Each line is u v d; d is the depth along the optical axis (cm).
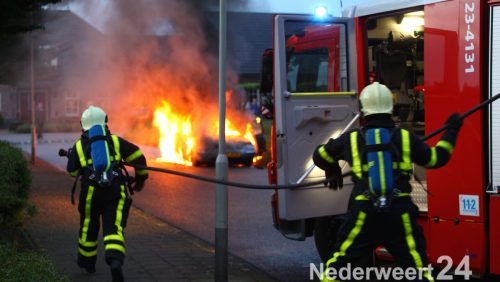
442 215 549
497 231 515
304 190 622
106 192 589
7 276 481
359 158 424
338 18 647
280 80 613
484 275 533
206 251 773
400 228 415
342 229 435
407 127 695
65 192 1310
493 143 515
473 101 528
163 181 1554
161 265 699
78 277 633
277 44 614
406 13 608
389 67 690
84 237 620
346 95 645
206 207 1161
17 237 807
